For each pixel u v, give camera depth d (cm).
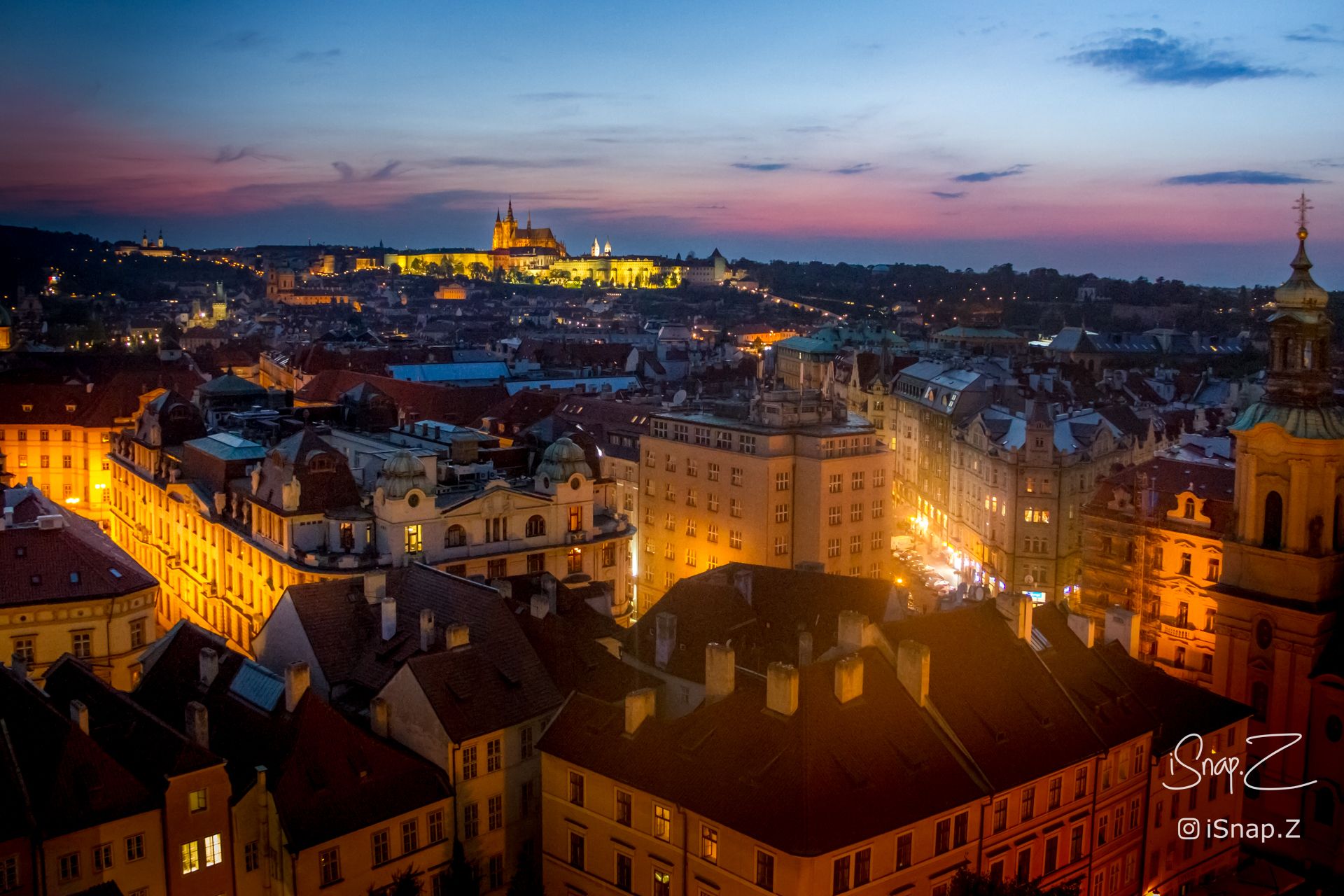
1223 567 10025
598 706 7781
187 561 14162
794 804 6344
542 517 12325
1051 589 15912
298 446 11919
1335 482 9406
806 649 8269
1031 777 7238
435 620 8944
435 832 7606
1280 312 9575
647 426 17288
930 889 6781
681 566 15300
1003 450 16288
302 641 8906
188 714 7375
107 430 19388
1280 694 9519
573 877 7619
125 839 6506
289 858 6888
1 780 6272
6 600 9494
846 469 14062
